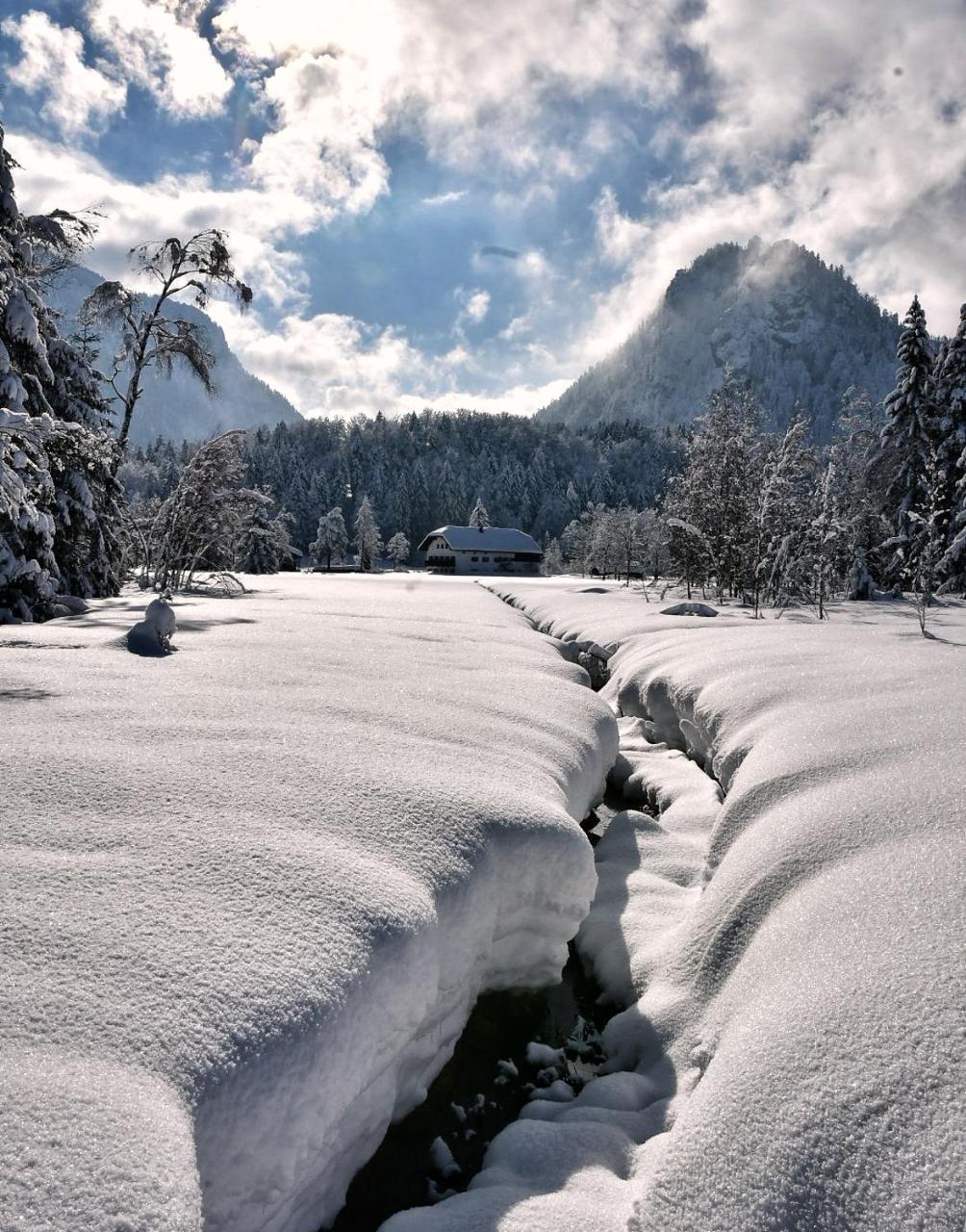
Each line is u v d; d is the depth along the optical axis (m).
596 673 10.91
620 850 4.89
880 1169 1.68
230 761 3.52
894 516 25.81
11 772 3.12
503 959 3.50
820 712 4.84
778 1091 1.98
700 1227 1.80
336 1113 2.05
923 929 2.34
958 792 3.12
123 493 17.23
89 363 16.42
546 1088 2.97
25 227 12.84
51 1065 1.61
